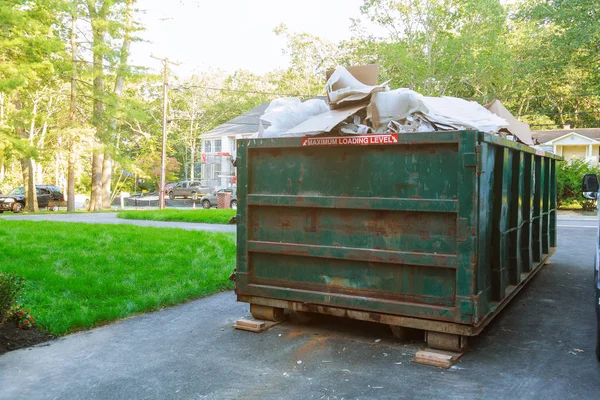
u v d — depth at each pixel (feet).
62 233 41.96
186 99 210.59
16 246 33.60
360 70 19.77
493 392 13.09
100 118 103.96
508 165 17.49
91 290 22.75
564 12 109.91
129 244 36.47
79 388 13.60
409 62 113.29
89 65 100.53
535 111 173.68
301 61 171.32
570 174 89.76
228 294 24.49
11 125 86.33
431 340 15.71
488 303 16.06
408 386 13.48
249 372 14.58
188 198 154.30
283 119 19.48
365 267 16.47
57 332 17.90
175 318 20.31
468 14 117.08
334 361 15.34
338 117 17.75
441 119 17.87
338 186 16.74
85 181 194.59
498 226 16.31
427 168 15.33
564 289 24.94
